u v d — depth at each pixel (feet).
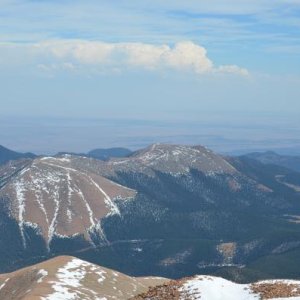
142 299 284.41
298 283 284.61
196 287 280.92
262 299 260.62
